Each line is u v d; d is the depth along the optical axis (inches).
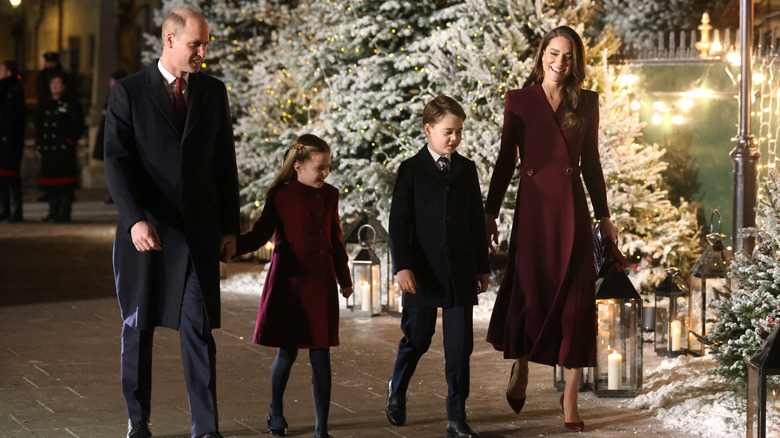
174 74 264.5
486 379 355.3
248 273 598.9
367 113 558.3
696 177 534.6
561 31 285.3
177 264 262.8
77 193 1143.6
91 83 1551.4
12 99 839.7
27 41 1642.5
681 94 532.7
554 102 289.3
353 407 315.9
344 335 432.5
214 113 267.6
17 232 786.2
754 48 510.0
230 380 350.6
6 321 454.3
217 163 271.9
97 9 1541.6
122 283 266.7
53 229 809.5
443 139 283.3
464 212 285.0
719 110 522.9
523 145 290.2
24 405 312.2
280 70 650.2
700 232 526.9
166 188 262.5
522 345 293.9
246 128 615.2
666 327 393.7
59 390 331.6
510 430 290.8
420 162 287.3
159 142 261.9
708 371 317.1
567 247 284.2
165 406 313.0
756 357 229.8
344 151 568.1
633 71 552.4
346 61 594.6
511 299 294.7
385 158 575.8
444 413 309.4
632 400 321.7
